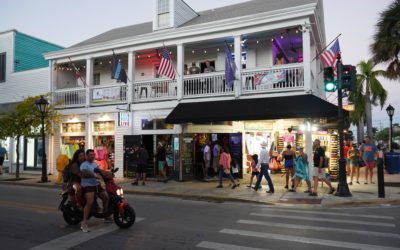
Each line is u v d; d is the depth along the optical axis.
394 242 6.35
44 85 21.36
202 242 6.35
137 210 9.76
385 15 17.22
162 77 18.77
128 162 17.58
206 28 16.25
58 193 13.48
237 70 15.66
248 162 17.98
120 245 6.21
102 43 18.81
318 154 12.15
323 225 7.76
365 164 14.91
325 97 20.08
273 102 14.44
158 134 17.27
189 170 16.62
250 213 9.30
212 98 16.20
